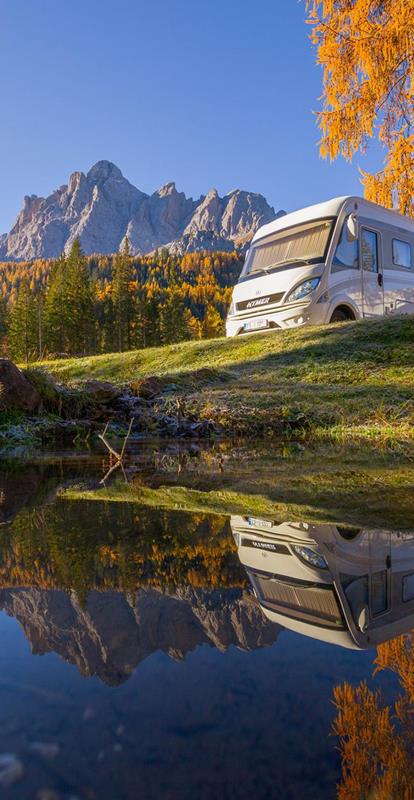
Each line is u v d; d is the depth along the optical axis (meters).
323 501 1.68
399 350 6.60
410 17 9.05
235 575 0.88
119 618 0.66
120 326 63.31
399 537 1.18
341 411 4.95
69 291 55.97
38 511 1.51
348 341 7.10
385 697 0.47
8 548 1.07
